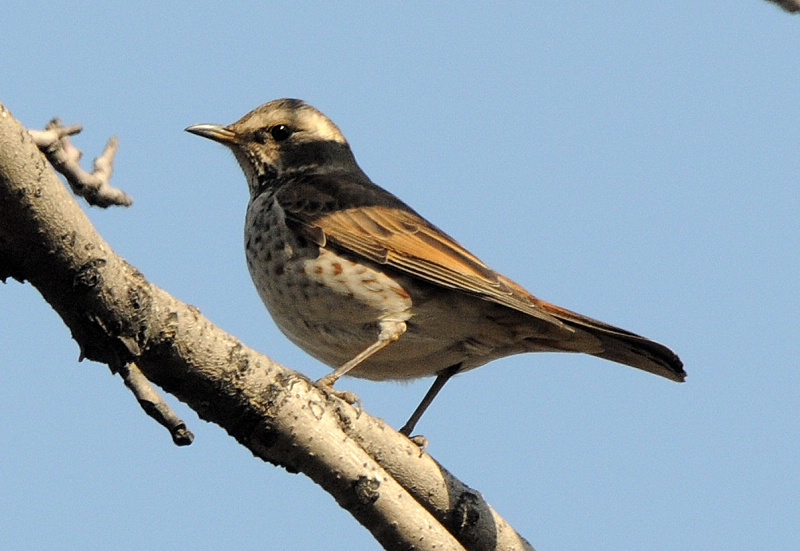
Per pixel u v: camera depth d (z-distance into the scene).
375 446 10.20
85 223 7.93
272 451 9.24
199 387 8.79
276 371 9.13
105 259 8.04
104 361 8.36
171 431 8.38
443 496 10.52
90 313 8.12
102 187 10.66
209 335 8.68
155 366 8.59
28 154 7.59
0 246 7.90
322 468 9.30
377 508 9.46
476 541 10.68
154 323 8.35
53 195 7.71
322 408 9.36
